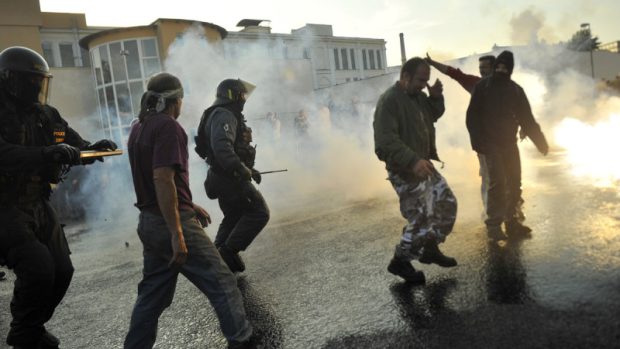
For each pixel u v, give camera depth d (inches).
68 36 1197.7
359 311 119.6
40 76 99.3
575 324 99.0
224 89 149.4
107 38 938.1
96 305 149.6
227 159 141.3
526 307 109.7
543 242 156.3
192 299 144.1
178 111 103.0
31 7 1040.2
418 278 133.3
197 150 156.6
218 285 102.0
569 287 117.4
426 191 127.6
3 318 146.7
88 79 1010.7
